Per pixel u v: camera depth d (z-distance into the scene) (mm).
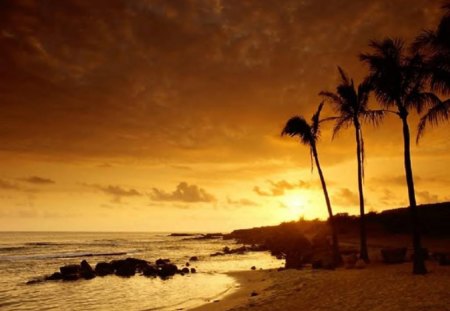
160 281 31125
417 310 11312
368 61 21156
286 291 19109
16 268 44312
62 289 28094
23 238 157125
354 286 17172
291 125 30891
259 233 120875
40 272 40562
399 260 25703
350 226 68000
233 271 34844
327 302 14297
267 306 15219
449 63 20375
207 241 127812
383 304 12586
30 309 21125
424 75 20734
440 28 19688
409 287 15070
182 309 18406
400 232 55469
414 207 19594
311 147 31406
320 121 30531
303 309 13688
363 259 27281
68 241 125812
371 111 23531
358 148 28391
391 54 20938
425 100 20906
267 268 38062
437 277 17188
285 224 106750
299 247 56219
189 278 32156
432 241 43531
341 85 28297
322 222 90250
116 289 27484
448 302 11930
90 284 30547
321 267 30203
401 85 20922
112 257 59531
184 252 70875
